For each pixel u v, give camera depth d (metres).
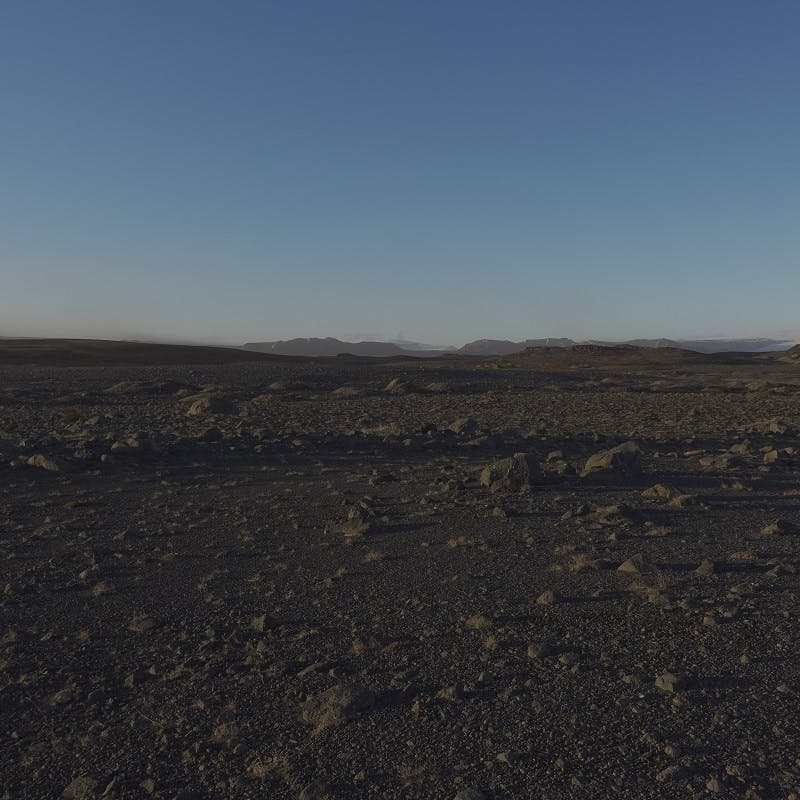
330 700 5.07
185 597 7.84
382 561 9.07
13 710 5.35
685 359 123.12
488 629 6.53
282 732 4.82
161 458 17.28
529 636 6.31
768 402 40.22
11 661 6.20
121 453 17.22
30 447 17.55
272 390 47.19
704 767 4.14
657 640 6.09
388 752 4.48
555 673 5.51
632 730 4.60
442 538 10.20
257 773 4.33
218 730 4.82
